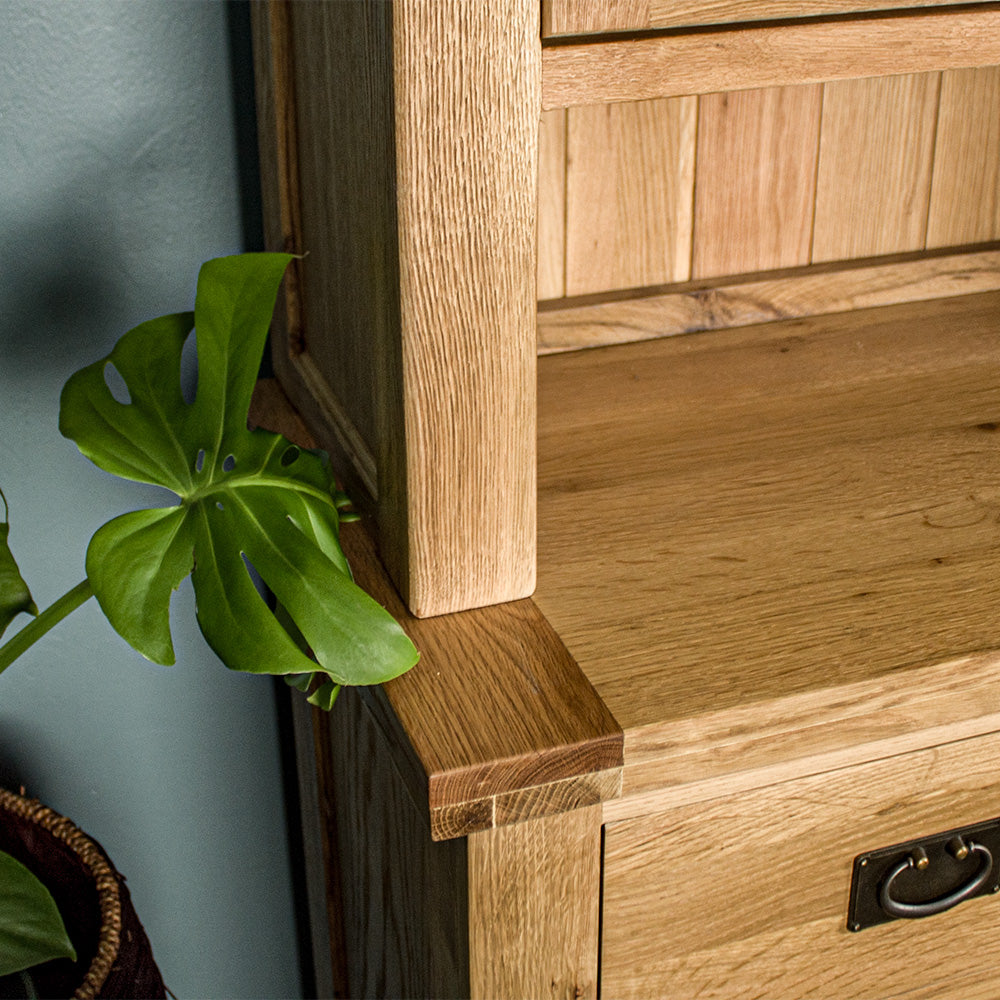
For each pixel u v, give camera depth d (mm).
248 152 977
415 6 563
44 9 887
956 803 732
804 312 1139
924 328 1111
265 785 1215
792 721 638
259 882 1260
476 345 645
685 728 619
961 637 672
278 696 1175
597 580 737
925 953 790
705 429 927
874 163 1127
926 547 760
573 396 989
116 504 1053
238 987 1309
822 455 882
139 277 987
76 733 1126
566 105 624
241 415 674
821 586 723
